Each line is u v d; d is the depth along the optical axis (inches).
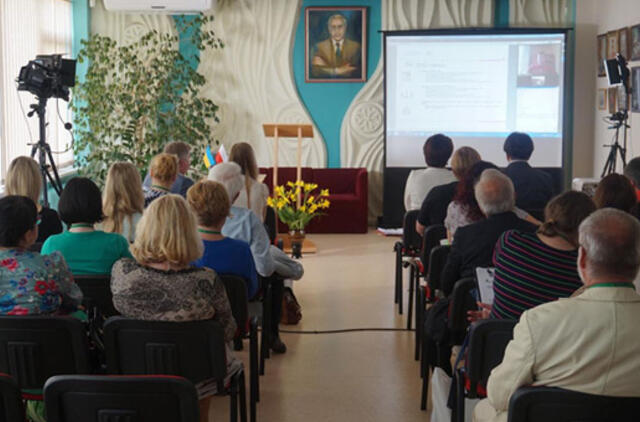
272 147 392.2
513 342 85.2
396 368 187.3
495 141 379.6
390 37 375.9
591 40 382.9
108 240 132.0
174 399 85.3
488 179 138.9
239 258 140.3
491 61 375.6
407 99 379.6
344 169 384.2
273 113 390.3
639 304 81.1
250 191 202.4
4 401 84.0
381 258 314.8
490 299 123.3
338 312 236.1
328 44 386.0
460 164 186.7
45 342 106.7
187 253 107.9
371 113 390.0
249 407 161.2
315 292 260.1
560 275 110.2
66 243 131.2
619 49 345.1
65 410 85.8
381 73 387.2
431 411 161.3
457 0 382.3
